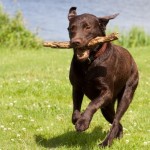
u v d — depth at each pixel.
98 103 7.05
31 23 29.55
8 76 13.82
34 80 12.56
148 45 22.30
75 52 7.05
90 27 7.09
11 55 18.58
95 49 7.12
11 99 10.70
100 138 8.18
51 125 8.88
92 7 39.19
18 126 8.81
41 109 9.86
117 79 7.57
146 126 8.84
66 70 14.75
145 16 34.59
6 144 7.84
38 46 21.06
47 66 15.63
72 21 7.20
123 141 7.84
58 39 24.88
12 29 21.05
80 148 7.55
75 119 7.34
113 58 7.37
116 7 39.38
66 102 10.75
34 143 7.93
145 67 15.52
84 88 7.32
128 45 22.00
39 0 41.47
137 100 10.91
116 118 7.81
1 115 9.43
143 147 7.64
